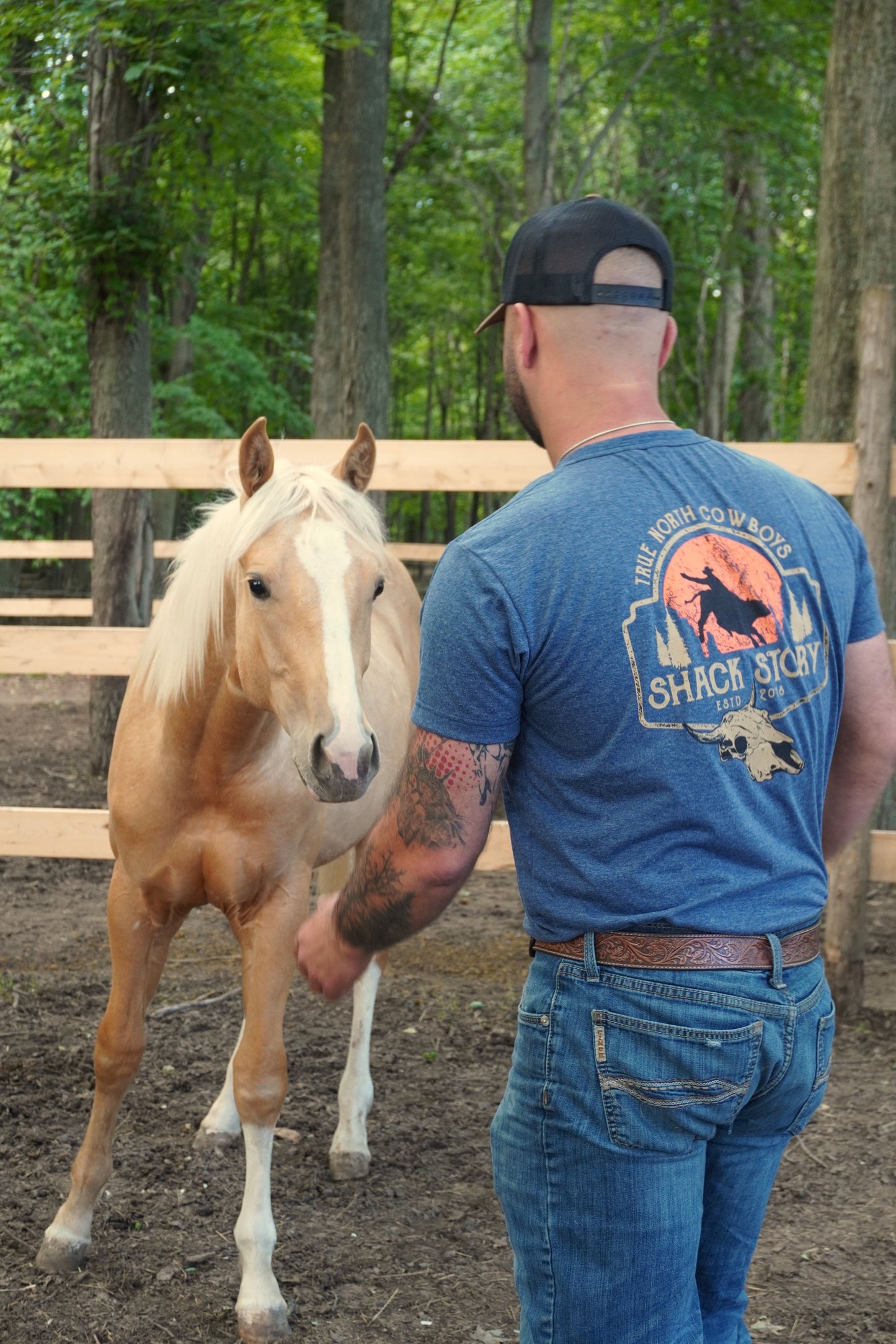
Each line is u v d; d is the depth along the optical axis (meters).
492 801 1.31
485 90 16.06
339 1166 3.04
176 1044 3.80
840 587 1.39
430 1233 2.81
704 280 15.99
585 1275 1.34
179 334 14.62
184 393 14.59
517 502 1.34
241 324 19.09
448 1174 3.09
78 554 10.44
